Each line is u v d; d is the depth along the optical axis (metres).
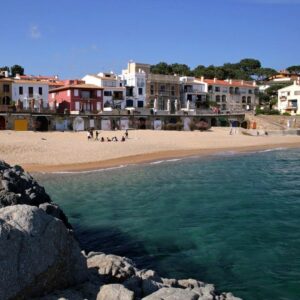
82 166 41.81
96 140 64.25
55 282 9.19
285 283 14.17
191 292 9.98
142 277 11.80
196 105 135.50
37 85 98.56
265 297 13.20
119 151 53.12
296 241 18.31
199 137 78.44
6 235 8.27
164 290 9.95
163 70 176.25
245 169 41.56
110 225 21.28
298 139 86.56
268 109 129.25
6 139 57.81
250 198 27.00
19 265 8.29
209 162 47.44
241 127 109.25
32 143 54.34
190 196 27.75
